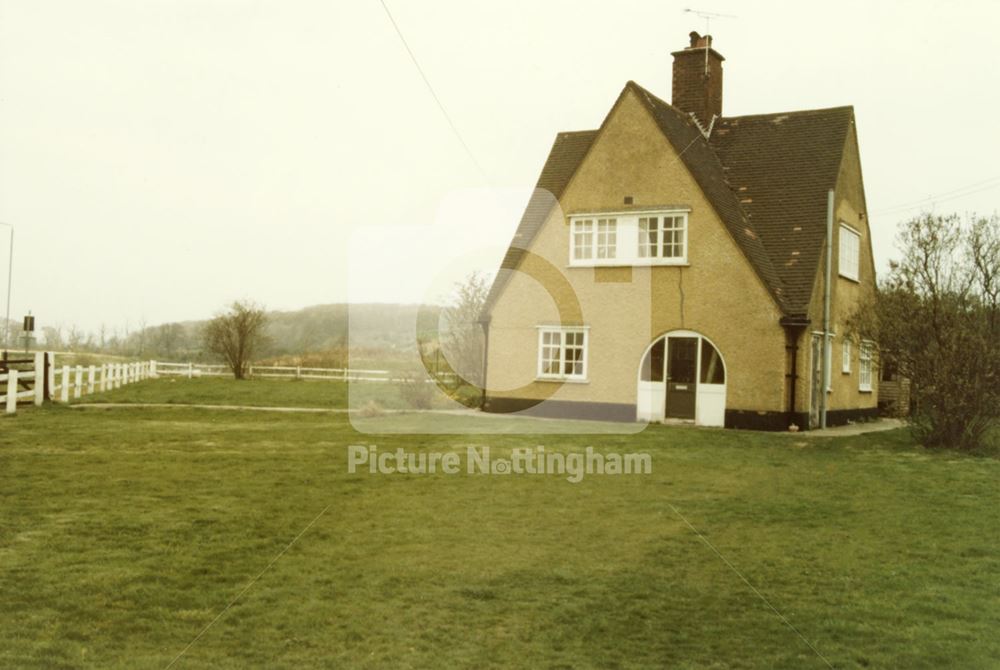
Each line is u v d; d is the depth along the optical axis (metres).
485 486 13.35
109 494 12.07
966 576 8.65
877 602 7.76
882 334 19.66
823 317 24.81
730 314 23.55
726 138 28.62
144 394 31.75
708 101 28.98
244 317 45.75
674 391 24.14
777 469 15.73
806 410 23.16
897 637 6.88
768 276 23.52
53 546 9.19
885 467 16.16
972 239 18.95
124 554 8.91
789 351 23.00
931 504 12.45
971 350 18.62
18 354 42.50
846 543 10.00
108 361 52.62
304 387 36.97
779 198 26.06
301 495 12.27
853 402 27.94
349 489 12.85
